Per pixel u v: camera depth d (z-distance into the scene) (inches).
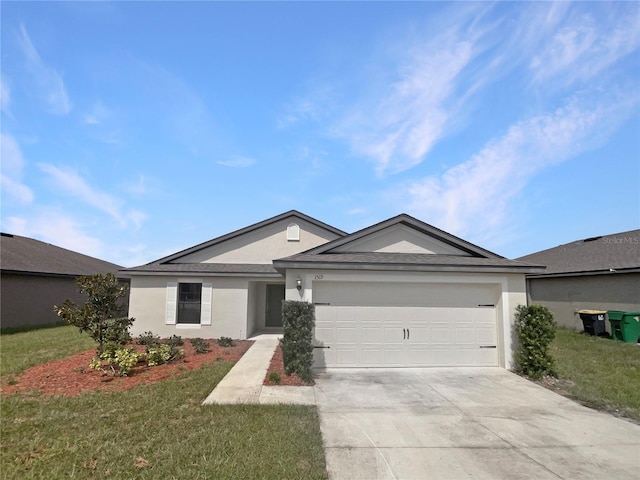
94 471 180.7
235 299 663.8
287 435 222.8
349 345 408.5
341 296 413.4
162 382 335.3
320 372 388.5
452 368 406.6
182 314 675.4
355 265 396.8
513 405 291.3
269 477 176.6
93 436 218.7
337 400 297.0
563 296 755.4
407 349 411.8
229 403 280.7
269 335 697.0
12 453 197.6
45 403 276.2
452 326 418.0
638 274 601.0
